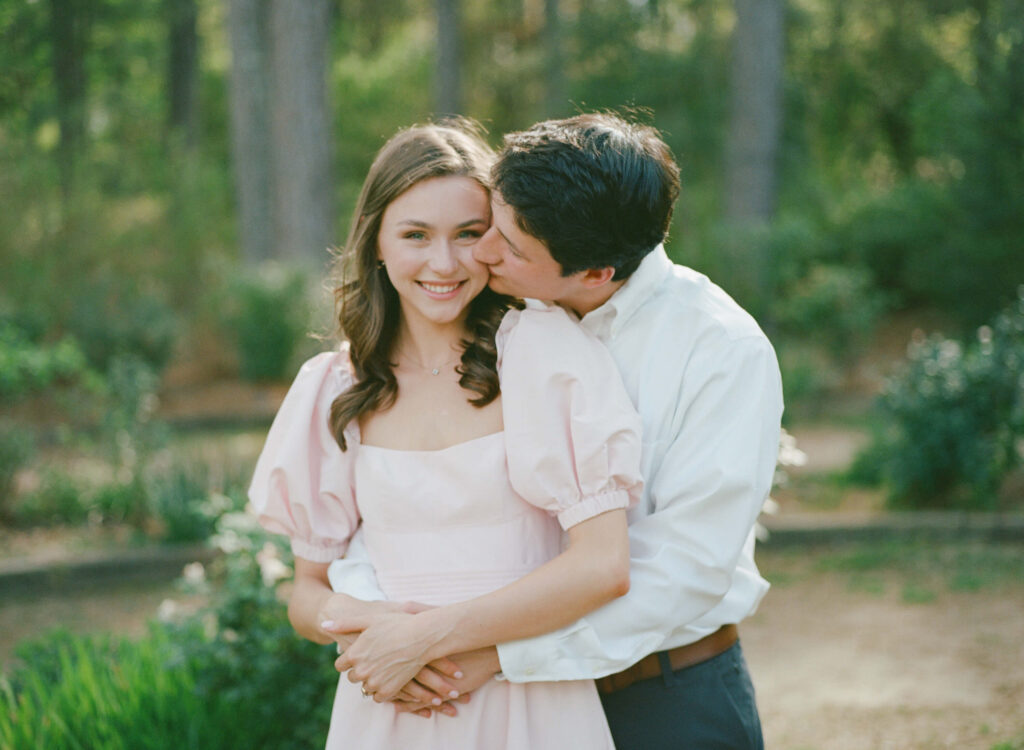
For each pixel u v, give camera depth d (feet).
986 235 41.81
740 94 47.50
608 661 5.69
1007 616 15.94
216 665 10.36
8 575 18.53
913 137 64.13
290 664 10.23
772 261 39.29
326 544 6.59
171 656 10.82
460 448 6.08
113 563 19.33
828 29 65.10
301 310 40.57
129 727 9.93
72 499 22.16
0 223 36.99
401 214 6.04
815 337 40.29
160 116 63.00
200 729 9.99
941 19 60.80
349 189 72.02
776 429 6.10
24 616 17.49
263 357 40.40
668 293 6.22
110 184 43.06
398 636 5.73
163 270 41.73
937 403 21.56
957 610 16.38
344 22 78.69
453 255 6.01
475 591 6.07
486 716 5.96
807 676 14.11
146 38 66.69
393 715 6.11
